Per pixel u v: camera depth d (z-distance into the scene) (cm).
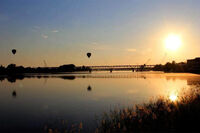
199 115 1484
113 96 3167
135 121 1532
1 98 3331
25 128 1612
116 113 1858
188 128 1315
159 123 1433
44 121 1806
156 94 3166
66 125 1650
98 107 2327
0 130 1576
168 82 5450
